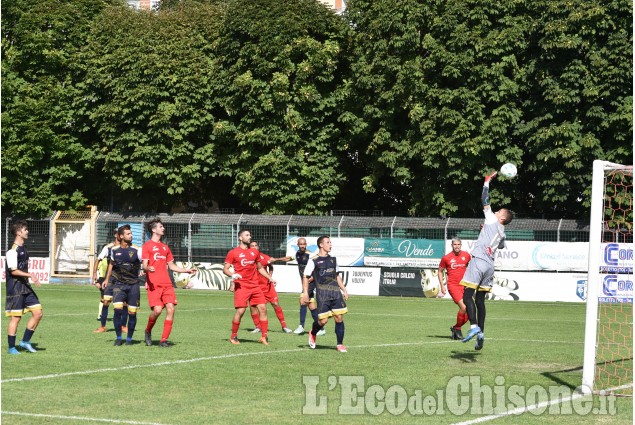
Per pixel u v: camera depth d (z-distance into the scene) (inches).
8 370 788.0
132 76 2583.7
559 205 2391.7
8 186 2679.6
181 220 2518.5
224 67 2603.3
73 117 2731.3
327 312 962.1
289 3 2551.7
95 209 2662.4
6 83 2682.1
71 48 2736.2
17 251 911.0
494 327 1364.4
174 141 2620.6
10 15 2758.4
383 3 2397.9
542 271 2241.6
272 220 2439.7
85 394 669.9
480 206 2439.7
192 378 752.3
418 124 2399.1
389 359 893.8
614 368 867.4
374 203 2891.2
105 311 1176.2
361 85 2442.2
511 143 2409.0
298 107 2541.8
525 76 2325.3
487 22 2345.0
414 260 2282.2
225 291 2402.8
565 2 2235.5
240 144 2529.5
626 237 1777.8
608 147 2256.4
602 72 2187.5
